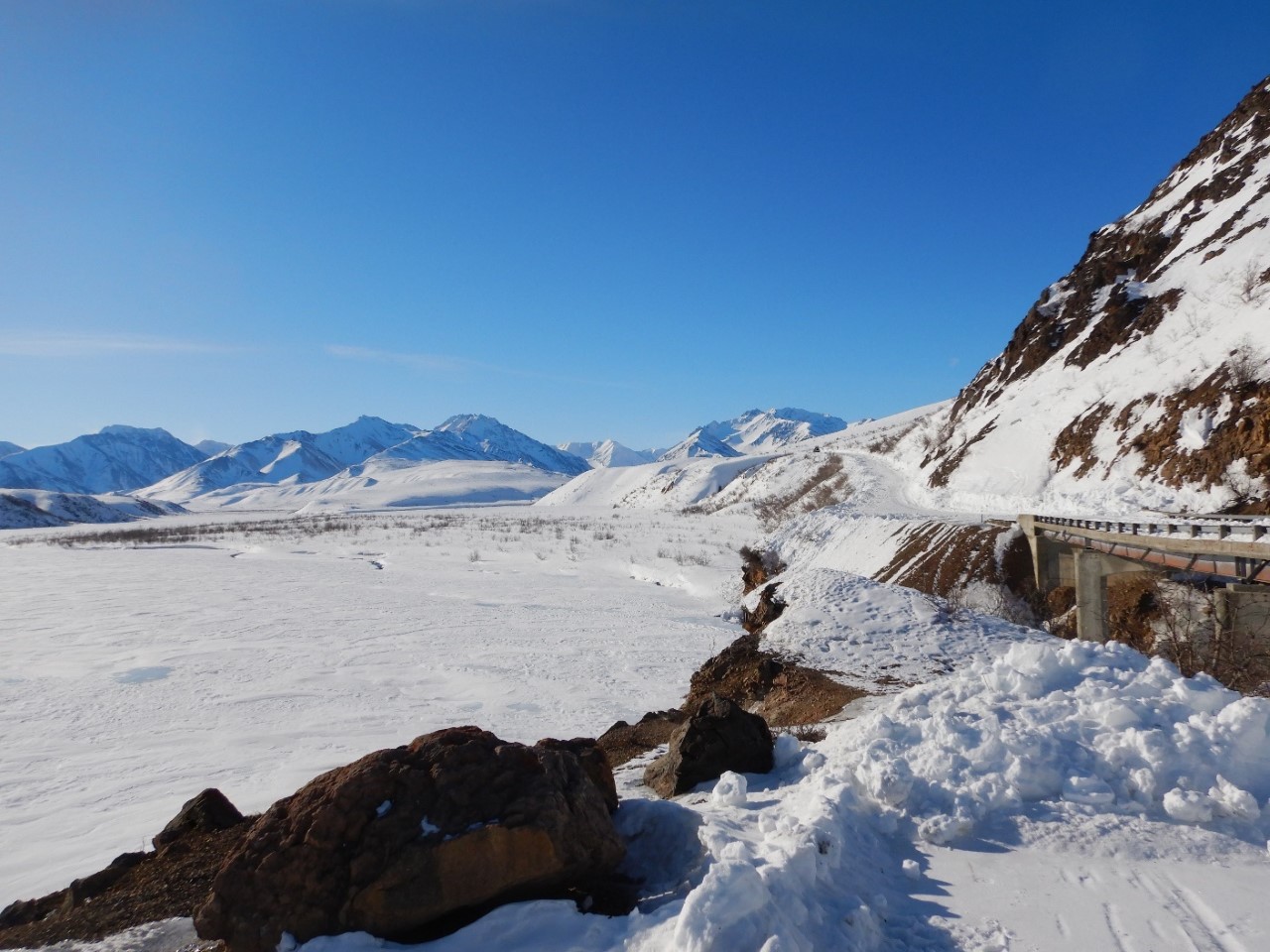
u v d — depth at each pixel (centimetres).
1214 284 4306
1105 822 600
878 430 13462
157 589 4322
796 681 1526
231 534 8725
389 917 462
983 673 876
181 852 699
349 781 509
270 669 2458
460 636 3030
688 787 804
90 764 1564
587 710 2031
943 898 511
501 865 479
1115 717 706
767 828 568
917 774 673
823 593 1889
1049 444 4481
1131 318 4894
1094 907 492
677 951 406
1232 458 2884
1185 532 2012
